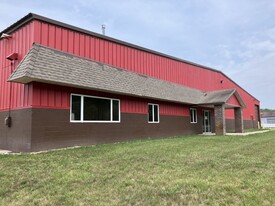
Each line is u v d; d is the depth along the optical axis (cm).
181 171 558
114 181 488
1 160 681
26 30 980
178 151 856
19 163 644
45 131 902
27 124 880
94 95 1127
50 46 996
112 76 1235
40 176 525
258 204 366
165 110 1686
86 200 393
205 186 445
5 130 1017
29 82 895
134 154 786
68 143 981
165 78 1822
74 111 1023
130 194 414
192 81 2203
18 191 443
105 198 401
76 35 1127
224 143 1136
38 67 862
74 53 1103
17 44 1019
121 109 1286
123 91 1227
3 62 1095
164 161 672
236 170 567
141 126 1428
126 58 1445
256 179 491
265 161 676
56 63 952
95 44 1230
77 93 1044
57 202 388
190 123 1964
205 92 2222
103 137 1152
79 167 601
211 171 557
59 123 955
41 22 974
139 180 489
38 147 873
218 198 393
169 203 378
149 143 1134
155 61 1733
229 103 1909
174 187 441
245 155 776
